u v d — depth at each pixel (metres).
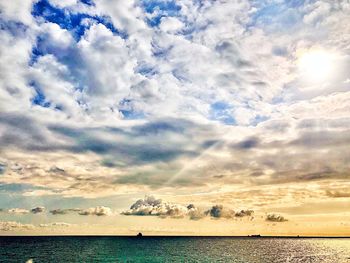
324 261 108.31
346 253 136.62
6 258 106.38
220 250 144.75
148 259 105.12
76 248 144.25
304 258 116.19
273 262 103.62
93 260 101.94
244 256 119.50
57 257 108.81
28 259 104.56
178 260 103.94
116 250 136.25
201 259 107.94
